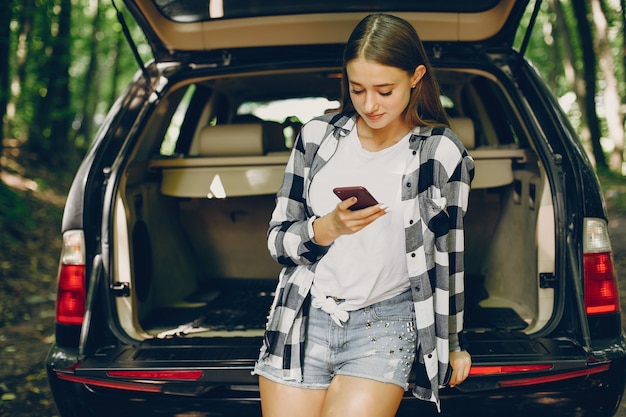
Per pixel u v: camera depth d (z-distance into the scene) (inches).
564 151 95.4
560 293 90.7
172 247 125.7
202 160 114.9
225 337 92.3
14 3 342.6
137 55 108.9
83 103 689.0
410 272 64.7
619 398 85.9
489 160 109.7
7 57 353.4
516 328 94.4
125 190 101.8
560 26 631.2
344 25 107.8
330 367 67.0
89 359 86.3
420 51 63.7
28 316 201.3
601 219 91.7
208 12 107.3
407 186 64.4
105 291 93.5
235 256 139.6
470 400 82.2
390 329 65.5
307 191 68.1
